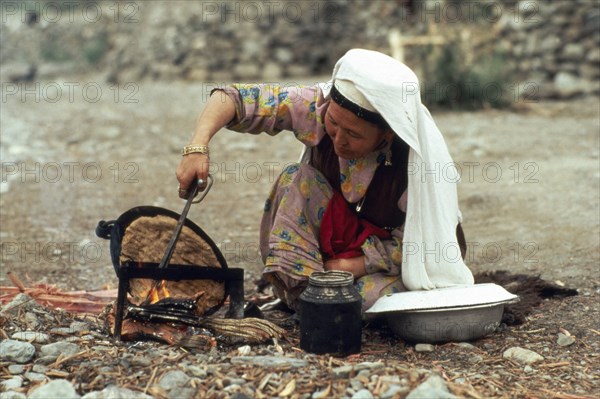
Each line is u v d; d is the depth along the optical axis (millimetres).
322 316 4371
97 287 6254
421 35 18828
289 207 4766
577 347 4719
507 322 5070
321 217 4832
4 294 5570
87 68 25188
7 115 15711
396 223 4957
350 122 4363
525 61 16797
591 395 4059
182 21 21297
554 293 5691
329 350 4391
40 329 4645
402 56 15773
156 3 22500
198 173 4520
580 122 13336
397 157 4754
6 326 4617
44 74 25359
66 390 3830
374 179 4785
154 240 4715
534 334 4902
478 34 16625
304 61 20656
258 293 5969
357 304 4426
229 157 11625
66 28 28062
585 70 16516
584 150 10953
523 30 16859
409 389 3850
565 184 9031
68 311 5121
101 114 15781
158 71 21172
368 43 20453
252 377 4000
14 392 3898
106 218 8445
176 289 4758
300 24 20703
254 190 9664
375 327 5000
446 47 15484
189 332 4527
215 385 3932
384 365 4113
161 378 3979
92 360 4207
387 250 4832
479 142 11648
